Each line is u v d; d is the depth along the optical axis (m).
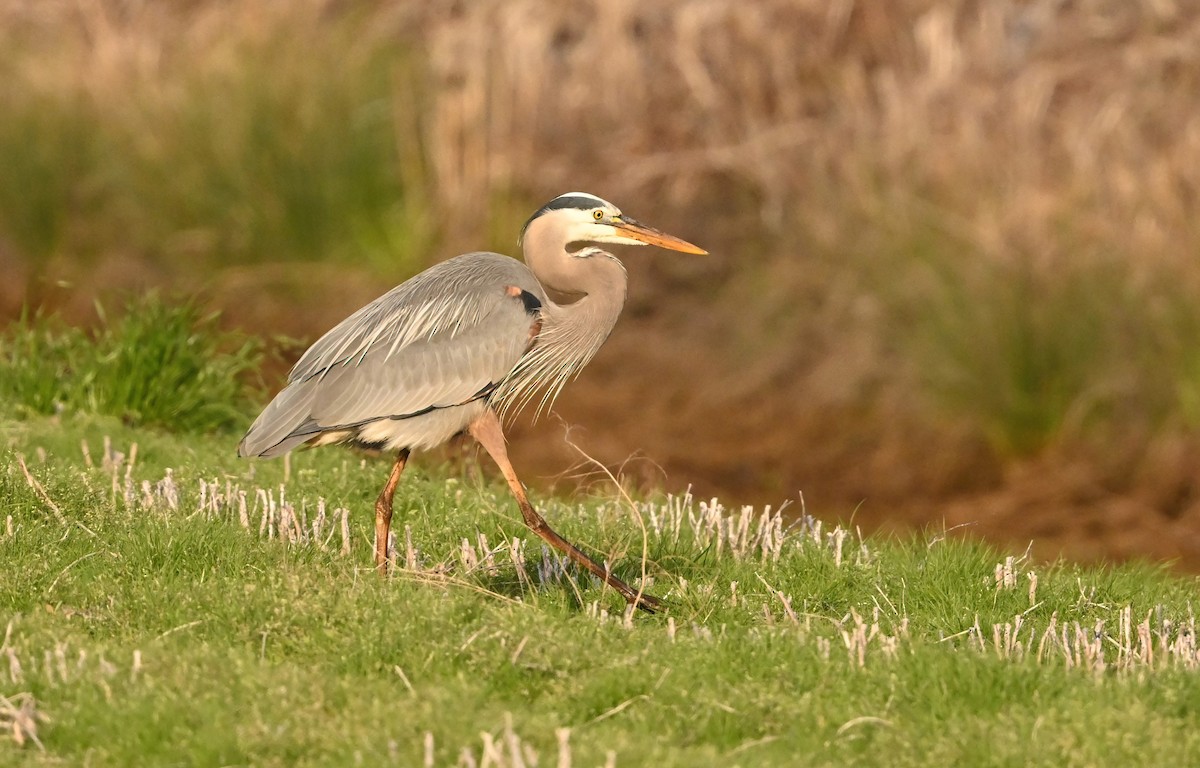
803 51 19.06
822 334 16.81
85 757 5.61
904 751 5.95
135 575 7.60
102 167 18.38
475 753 5.56
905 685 6.49
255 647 6.76
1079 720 6.04
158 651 6.42
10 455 9.61
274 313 17.47
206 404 12.61
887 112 17.81
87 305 17.52
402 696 6.17
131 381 12.25
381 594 7.20
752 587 8.38
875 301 16.28
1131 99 17.09
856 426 15.70
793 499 14.40
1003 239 15.55
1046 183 16.39
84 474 9.30
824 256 17.17
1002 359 15.10
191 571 7.75
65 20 20.77
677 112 19.09
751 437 15.61
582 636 6.97
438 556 8.56
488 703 6.24
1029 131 16.89
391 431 8.25
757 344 16.98
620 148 18.83
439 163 18.22
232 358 13.34
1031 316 15.09
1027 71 17.81
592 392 16.47
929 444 15.27
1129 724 6.01
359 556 8.36
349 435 8.33
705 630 7.20
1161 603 8.48
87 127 18.44
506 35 19.22
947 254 15.78
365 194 18.16
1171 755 5.86
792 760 5.77
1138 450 14.77
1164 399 14.95
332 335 8.39
